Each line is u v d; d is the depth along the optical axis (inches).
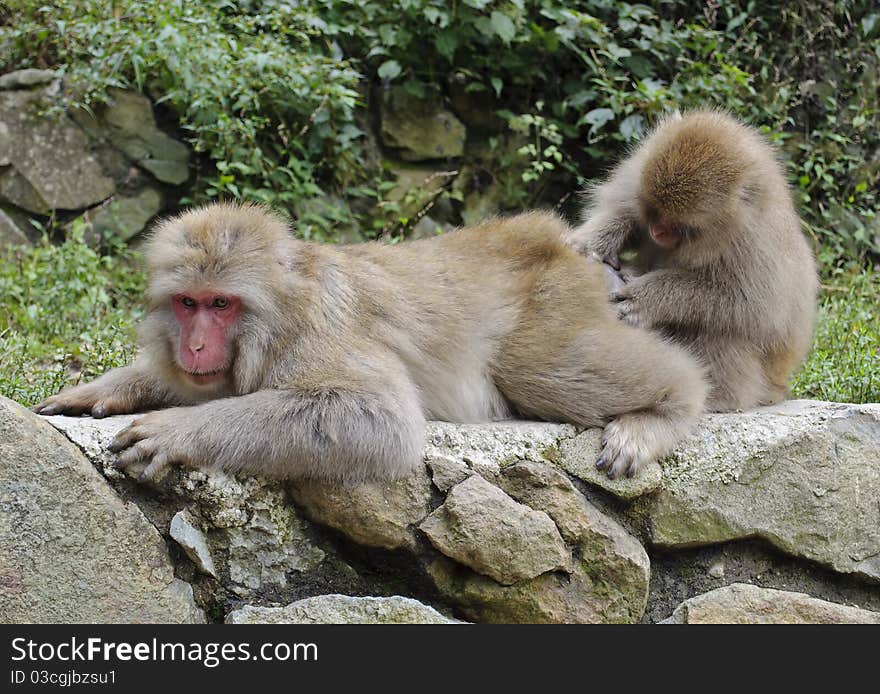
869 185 463.8
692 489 200.2
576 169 436.5
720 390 231.5
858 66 470.9
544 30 446.3
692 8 474.0
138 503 179.5
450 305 208.4
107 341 298.8
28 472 171.6
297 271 191.9
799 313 242.2
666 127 250.8
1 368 281.1
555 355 207.3
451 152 434.9
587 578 192.5
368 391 185.9
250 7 427.8
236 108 393.1
